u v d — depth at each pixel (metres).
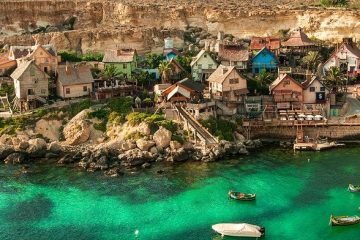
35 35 169.62
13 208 88.81
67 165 109.06
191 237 77.69
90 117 122.44
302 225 81.00
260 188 94.81
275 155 113.00
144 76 141.25
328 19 172.88
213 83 131.88
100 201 90.69
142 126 116.06
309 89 129.25
